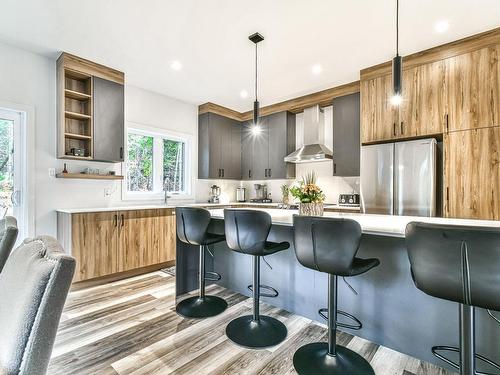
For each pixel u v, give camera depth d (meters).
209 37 2.67
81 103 3.31
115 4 2.20
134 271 3.39
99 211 3.01
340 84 3.87
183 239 2.36
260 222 1.85
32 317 0.58
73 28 2.54
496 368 1.49
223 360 1.70
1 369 0.59
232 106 4.96
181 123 4.59
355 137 3.74
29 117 2.96
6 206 2.87
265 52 2.96
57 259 0.61
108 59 3.14
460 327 1.20
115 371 1.59
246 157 5.27
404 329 1.78
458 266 1.07
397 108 3.07
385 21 2.39
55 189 3.15
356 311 1.99
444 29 2.51
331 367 1.58
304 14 2.30
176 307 2.42
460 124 2.68
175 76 3.60
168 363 1.67
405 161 2.97
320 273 2.18
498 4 2.16
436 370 1.61
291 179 4.95
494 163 2.50
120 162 3.61
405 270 1.78
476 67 2.60
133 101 3.94
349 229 1.44
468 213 2.62
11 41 2.77
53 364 1.64
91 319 2.22
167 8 2.24
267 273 2.53
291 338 1.95
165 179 4.47
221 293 2.79
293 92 4.20
